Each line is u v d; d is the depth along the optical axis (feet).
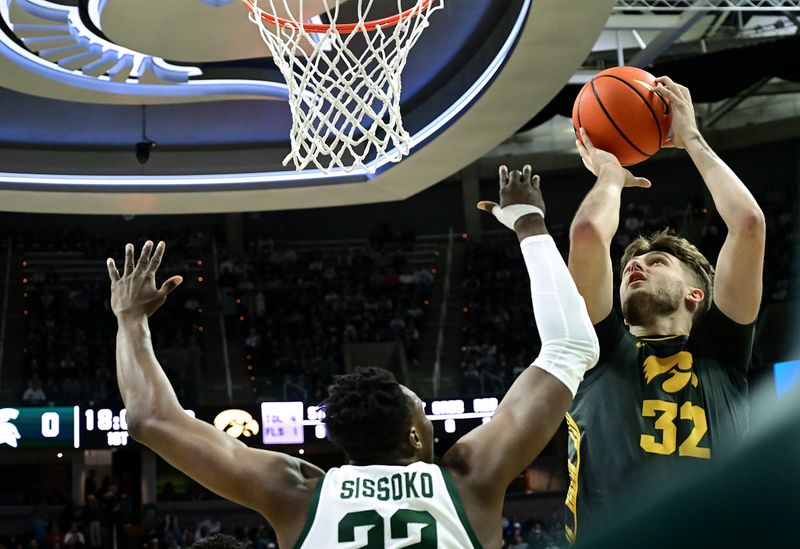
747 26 47.34
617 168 6.81
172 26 22.13
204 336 51.88
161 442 5.01
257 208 32.60
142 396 5.16
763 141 56.03
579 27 21.42
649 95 7.63
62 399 40.73
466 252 59.26
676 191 59.67
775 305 41.57
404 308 55.77
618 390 6.33
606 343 6.42
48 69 25.39
